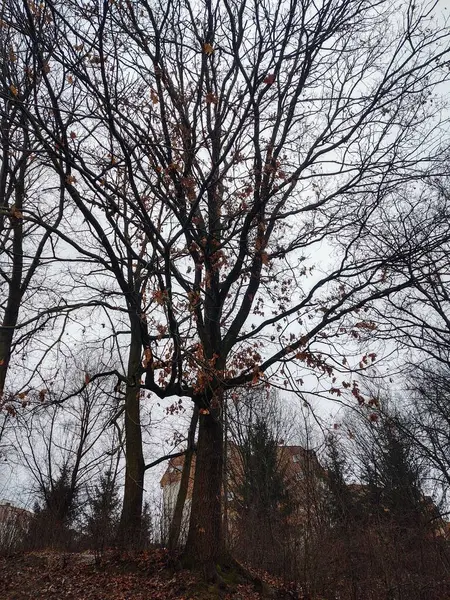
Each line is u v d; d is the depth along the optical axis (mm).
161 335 8523
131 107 8820
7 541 13898
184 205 9000
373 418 9656
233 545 12953
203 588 9016
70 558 11562
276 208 10758
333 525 12242
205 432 10219
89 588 9586
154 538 12922
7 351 13000
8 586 9883
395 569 10453
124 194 9250
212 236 9719
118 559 10898
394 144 10719
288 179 9641
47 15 7824
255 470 20891
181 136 8984
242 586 9648
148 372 9203
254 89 7934
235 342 10695
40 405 9820
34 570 10836
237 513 19500
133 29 8367
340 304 10047
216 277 10438
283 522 13305
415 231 10727
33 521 14898
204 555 9555
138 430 14781
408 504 16297
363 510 14711
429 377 15727
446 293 13016
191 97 9227
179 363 8570
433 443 16297
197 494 9922
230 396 10000
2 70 8734
